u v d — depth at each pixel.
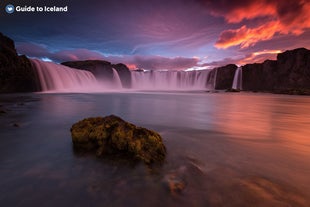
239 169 3.97
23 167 4.01
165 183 3.31
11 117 10.77
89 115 11.80
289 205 2.70
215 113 13.76
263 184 3.30
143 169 3.87
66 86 51.16
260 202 2.77
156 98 30.50
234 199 2.85
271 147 5.58
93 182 3.39
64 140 6.03
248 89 74.06
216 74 82.19
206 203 2.77
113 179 3.49
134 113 13.13
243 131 7.82
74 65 72.56
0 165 4.11
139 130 4.98
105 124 5.36
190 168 3.98
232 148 5.45
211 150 5.25
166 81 93.19
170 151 5.11
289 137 6.82
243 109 16.72
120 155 4.50
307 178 3.58
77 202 2.81
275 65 69.00
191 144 5.84
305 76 61.16
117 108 16.03
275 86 67.44
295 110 16.14
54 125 8.56
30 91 39.69
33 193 3.02
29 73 38.19
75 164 4.16
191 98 31.86
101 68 76.38
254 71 73.12
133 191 3.09
